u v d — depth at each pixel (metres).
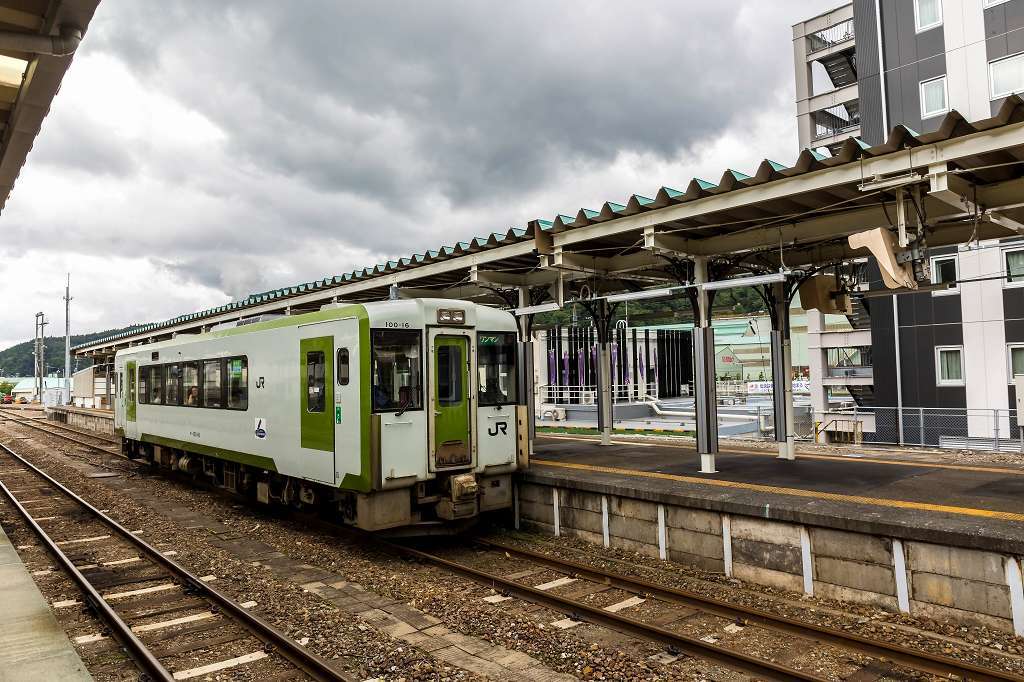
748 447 15.83
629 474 10.48
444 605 7.15
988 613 6.14
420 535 9.92
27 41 5.37
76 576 8.08
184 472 17.39
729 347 46.84
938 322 20.39
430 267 13.55
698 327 10.68
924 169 7.39
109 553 9.72
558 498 10.36
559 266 11.57
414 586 7.91
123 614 7.07
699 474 10.32
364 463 9.04
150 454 18.69
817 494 8.41
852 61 30.17
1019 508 7.33
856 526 6.95
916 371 20.83
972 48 19.64
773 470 10.56
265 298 18.06
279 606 7.19
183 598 7.62
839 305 11.06
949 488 8.63
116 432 20.61
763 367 45.53
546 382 30.92
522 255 12.27
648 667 5.56
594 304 14.36
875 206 9.15
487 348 10.43
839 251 10.94
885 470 10.33
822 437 22.72
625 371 32.75
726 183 8.64
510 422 10.60
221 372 13.47
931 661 5.39
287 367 10.97
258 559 9.37
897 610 6.72
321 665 5.47
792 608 7.04
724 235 10.52
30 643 5.63
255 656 5.95
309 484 10.83
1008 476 9.55
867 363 28.73
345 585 8.08
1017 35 18.81
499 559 9.16
